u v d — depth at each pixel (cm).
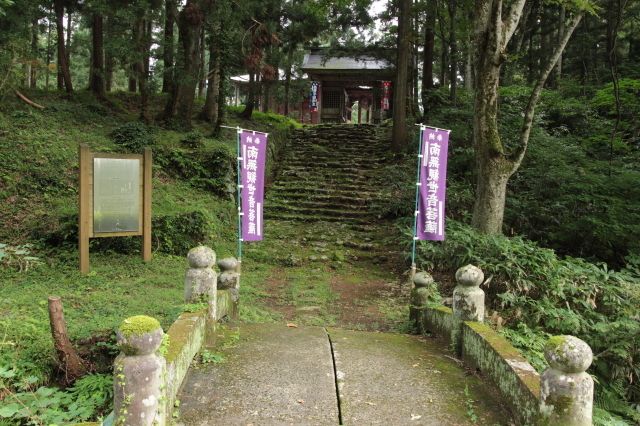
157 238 789
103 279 620
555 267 592
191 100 1249
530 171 930
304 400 307
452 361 391
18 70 1081
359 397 315
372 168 1384
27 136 936
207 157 1091
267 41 1275
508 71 1738
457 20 1354
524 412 266
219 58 1239
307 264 866
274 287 732
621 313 555
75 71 2630
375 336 467
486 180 700
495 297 589
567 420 222
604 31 1825
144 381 214
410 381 344
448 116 1222
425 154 652
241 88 2259
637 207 780
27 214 764
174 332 327
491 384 329
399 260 880
